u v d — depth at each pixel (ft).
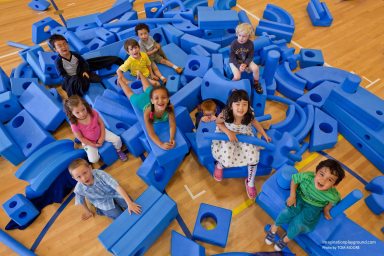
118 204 8.04
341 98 9.49
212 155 8.44
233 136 7.58
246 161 7.91
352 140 9.69
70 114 8.02
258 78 10.02
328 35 14.10
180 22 13.07
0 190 8.89
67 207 8.43
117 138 9.02
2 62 13.04
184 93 9.84
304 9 15.81
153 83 10.23
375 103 9.15
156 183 8.41
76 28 13.61
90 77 10.74
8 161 9.62
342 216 6.88
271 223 7.97
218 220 7.59
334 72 11.41
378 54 13.00
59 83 11.90
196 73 10.68
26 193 8.34
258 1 16.61
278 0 16.67
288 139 8.11
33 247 7.66
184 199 8.54
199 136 8.46
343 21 14.97
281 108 10.93
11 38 14.39
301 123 9.60
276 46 11.71
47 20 13.94
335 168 5.84
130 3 14.61
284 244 7.22
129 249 6.65
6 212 7.70
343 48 13.37
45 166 8.59
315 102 10.43
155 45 11.21
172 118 8.14
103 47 11.79
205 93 10.04
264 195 7.86
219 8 14.99
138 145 9.23
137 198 7.81
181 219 8.10
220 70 10.64
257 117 9.87
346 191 8.60
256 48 11.82
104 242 6.75
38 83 10.81
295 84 11.17
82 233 7.90
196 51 11.37
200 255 6.81
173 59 11.68
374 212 8.09
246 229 7.88
